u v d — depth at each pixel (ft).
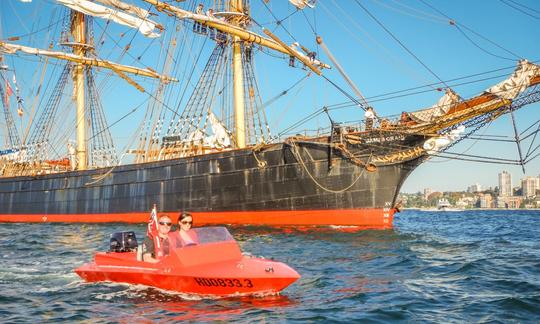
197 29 119.55
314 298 33.27
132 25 149.59
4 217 158.20
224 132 127.85
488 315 28.60
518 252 58.95
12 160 175.83
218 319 28.14
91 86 158.81
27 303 33.17
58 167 165.99
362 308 30.37
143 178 120.98
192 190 110.32
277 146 98.84
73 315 29.84
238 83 119.55
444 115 90.48
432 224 148.15
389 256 55.62
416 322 27.35
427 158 93.35
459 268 45.57
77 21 160.04
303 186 96.94
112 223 125.39
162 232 36.04
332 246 66.64
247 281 31.71
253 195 101.76
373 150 92.73
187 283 33.19
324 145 94.73
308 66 117.29
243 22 122.21
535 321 27.35
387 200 92.32
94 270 38.86
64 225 126.62
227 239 36.01
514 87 86.63
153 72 163.32
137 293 34.63
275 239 77.25
